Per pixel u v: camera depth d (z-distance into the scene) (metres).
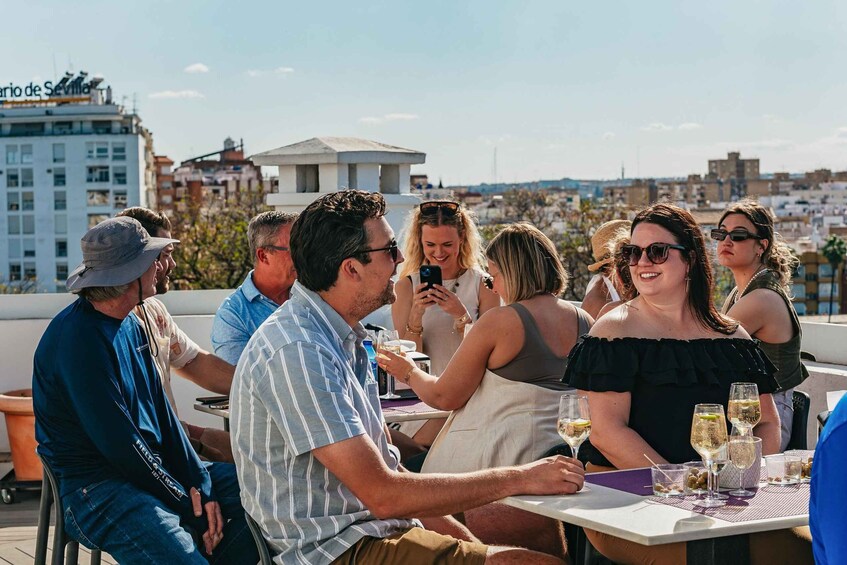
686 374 2.99
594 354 3.01
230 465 3.38
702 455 2.43
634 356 2.98
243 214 29.55
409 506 2.45
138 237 3.10
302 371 2.46
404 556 2.50
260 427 2.52
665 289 3.07
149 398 3.15
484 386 3.50
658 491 2.44
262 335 2.54
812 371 4.89
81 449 2.98
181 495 3.03
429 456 3.59
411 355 4.16
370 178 6.75
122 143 93.38
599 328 3.08
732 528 2.18
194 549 2.87
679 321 3.10
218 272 28.89
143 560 2.88
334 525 2.52
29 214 93.38
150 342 3.64
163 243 3.16
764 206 4.23
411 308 4.75
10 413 4.97
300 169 6.80
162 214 3.89
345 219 2.59
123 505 2.91
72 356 2.95
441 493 2.44
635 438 2.94
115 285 3.02
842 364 5.17
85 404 2.92
